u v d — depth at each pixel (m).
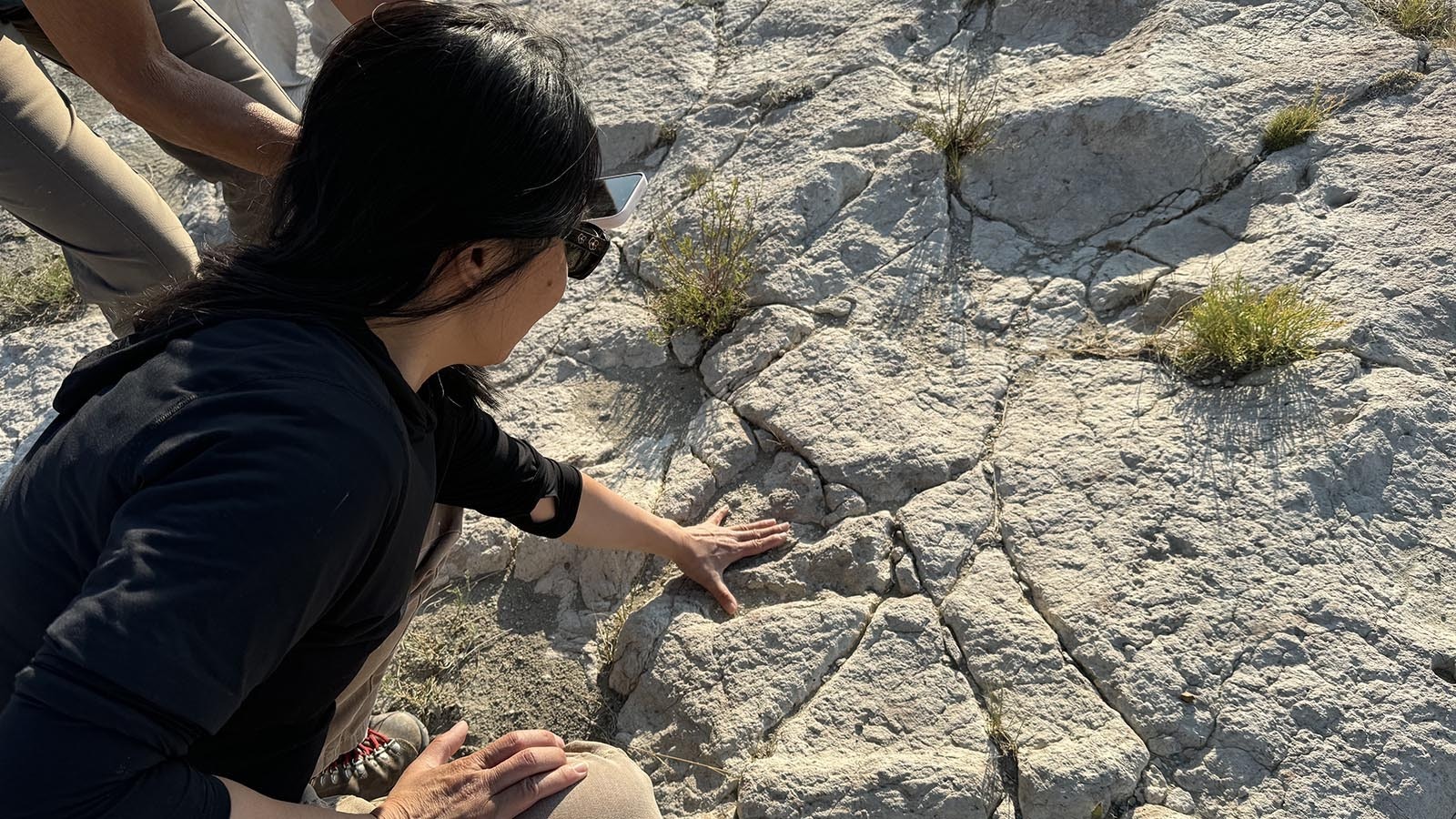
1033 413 2.56
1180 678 2.07
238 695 1.11
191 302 1.27
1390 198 2.72
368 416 1.17
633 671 2.38
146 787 1.08
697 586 2.46
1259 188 2.84
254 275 1.23
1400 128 2.85
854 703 2.18
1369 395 2.37
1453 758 1.93
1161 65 3.08
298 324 1.20
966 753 2.06
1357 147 2.84
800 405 2.67
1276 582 2.16
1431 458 2.29
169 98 2.05
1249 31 3.19
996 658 2.17
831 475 2.54
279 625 1.10
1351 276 2.59
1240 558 2.20
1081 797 1.96
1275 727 1.99
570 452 2.83
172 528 1.06
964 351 2.73
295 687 1.35
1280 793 1.93
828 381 2.71
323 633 1.32
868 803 2.00
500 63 1.15
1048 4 3.43
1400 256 2.61
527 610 2.58
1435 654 2.04
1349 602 2.11
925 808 1.98
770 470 2.62
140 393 1.18
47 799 1.02
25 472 1.25
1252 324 2.46
